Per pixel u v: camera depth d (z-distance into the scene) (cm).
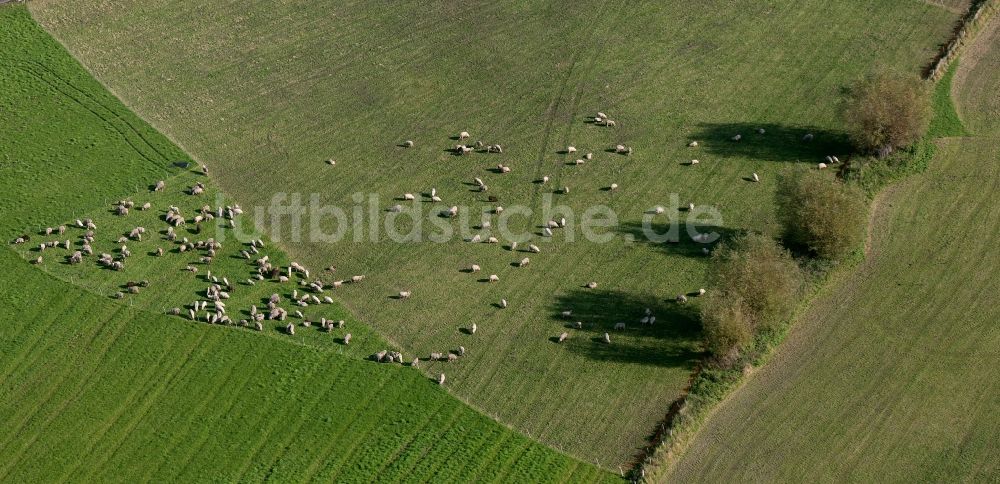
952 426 7738
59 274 8744
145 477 7356
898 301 8638
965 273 8869
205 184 9625
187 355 8156
